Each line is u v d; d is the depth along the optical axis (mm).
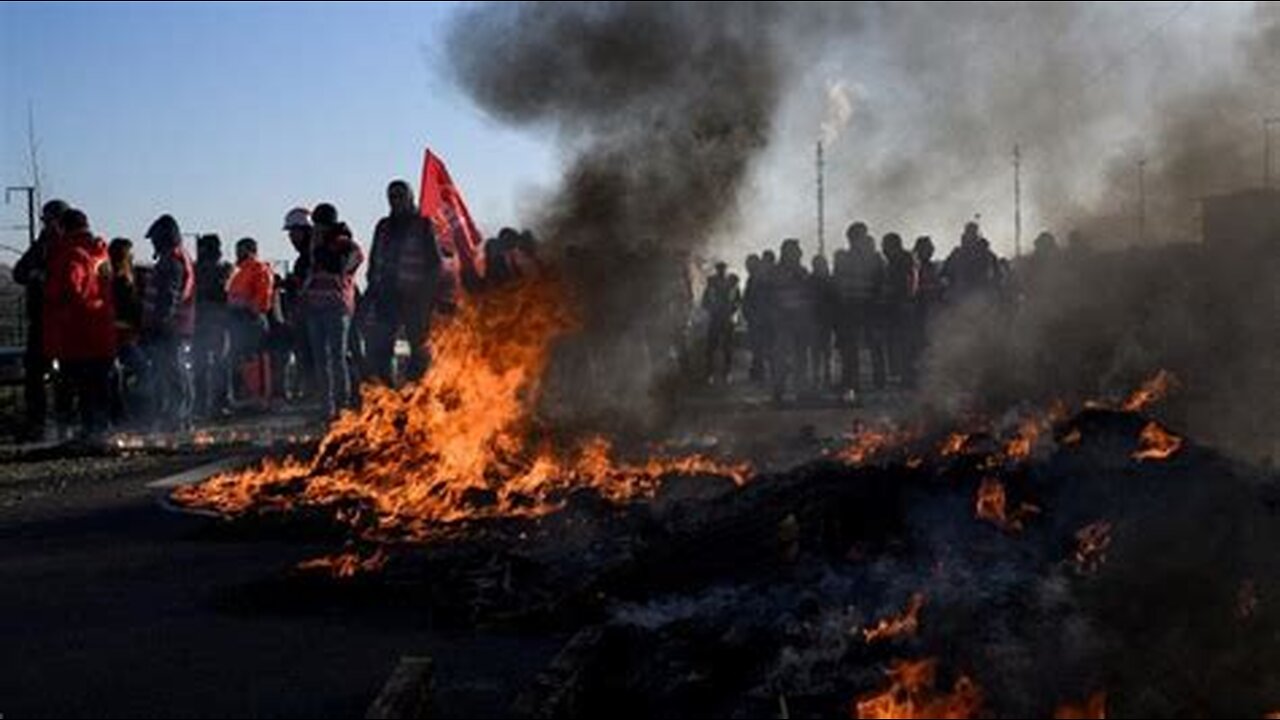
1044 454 7387
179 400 16844
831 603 6156
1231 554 6504
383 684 5867
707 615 6070
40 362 16016
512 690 5738
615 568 6949
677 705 5441
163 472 12633
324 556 8578
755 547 6922
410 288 15766
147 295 16734
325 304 15922
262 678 5977
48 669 6141
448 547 8203
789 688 5332
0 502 10984
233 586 7703
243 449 14250
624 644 5836
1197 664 5715
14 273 15688
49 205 15359
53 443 15477
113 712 5520
